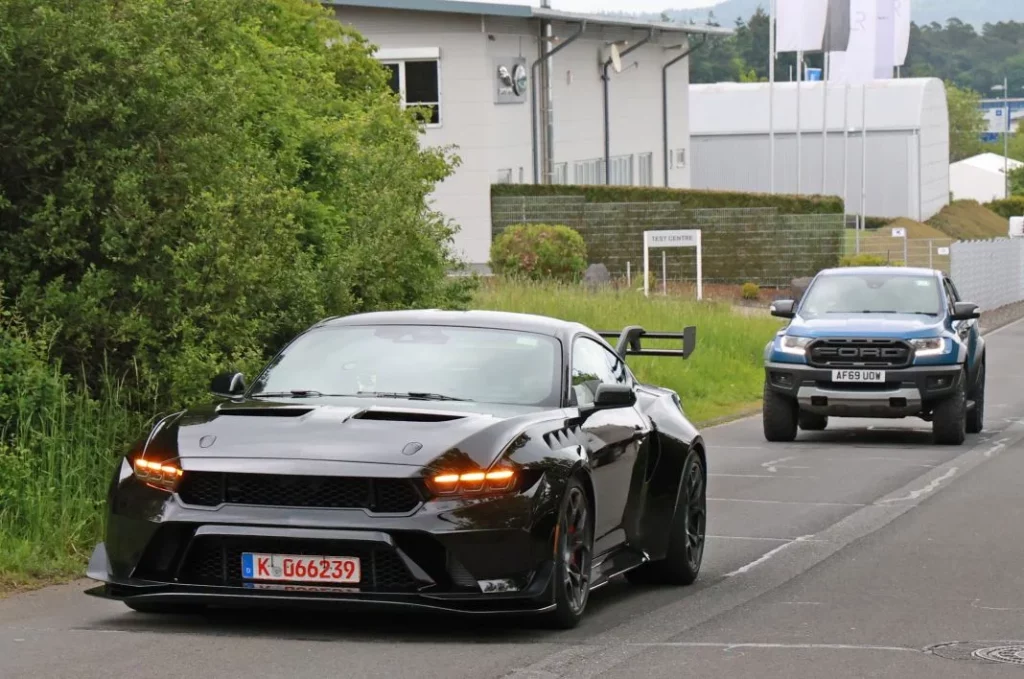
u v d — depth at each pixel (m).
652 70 121.19
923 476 31.61
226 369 23.80
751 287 93.88
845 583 19.20
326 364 17.08
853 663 14.38
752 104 158.75
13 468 19.86
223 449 14.80
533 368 16.95
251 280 24.78
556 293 59.75
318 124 36.25
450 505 14.42
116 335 23.11
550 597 14.93
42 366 21.59
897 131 160.62
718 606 17.56
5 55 22.64
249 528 14.40
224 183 25.09
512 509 14.61
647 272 84.56
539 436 15.48
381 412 15.50
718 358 55.34
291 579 14.49
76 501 20.30
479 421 15.31
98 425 21.53
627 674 13.70
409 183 37.00
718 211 97.62
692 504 19.53
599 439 16.70
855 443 39.03
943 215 179.12
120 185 23.22
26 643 14.61
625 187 97.50
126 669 13.52
